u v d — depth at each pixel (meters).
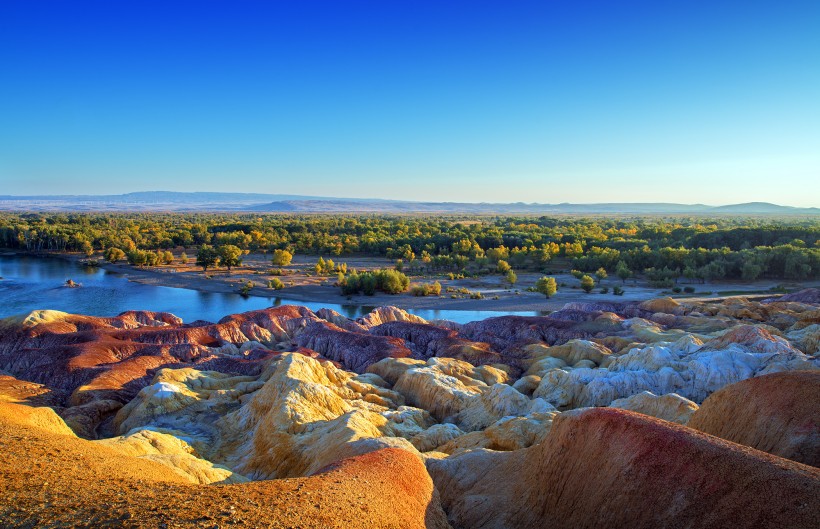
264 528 19.42
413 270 177.75
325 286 148.12
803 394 33.50
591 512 28.06
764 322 89.69
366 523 22.19
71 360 70.12
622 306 110.38
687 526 23.55
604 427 30.73
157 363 73.69
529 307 125.56
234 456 45.75
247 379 68.25
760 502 22.03
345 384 61.62
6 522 18.64
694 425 39.88
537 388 61.25
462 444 45.25
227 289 145.25
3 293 133.50
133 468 28.66
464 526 32.91
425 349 90.12
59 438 29.70
